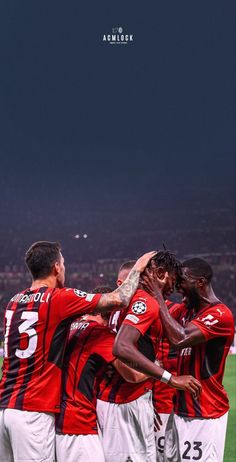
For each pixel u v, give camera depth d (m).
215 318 3.74
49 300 3.47
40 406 3.39
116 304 3.42
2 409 3.44
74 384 3.52
